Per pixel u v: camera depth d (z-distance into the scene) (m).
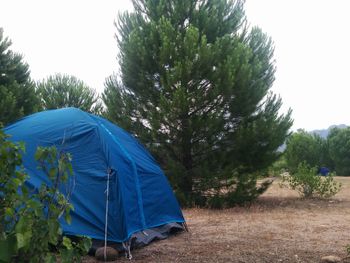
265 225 8.14
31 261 2.36
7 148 2.58
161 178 7.21
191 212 10.37
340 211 10.45
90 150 6.19
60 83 24.41
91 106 24.70
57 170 2.70
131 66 11.79
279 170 18.44
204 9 12.13
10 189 2.51
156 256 5.56
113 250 5.39
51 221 2.40
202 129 10.98
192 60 11.00
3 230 2.40
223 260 5.32
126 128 11.65
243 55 11.43
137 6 12.94
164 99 10.76
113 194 5.83
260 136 11.28
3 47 16.59
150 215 6.52
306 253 5.69
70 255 2.50
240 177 11.48
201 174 11.39
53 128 6.41
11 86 16.27
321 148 34.16
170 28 11.41
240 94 11.09
